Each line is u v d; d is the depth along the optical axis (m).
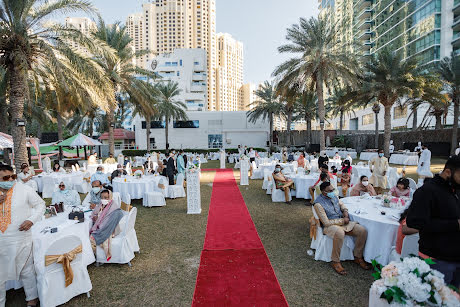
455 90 18.94
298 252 4.50
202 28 114.12
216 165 21.42
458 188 2.18
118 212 4.28
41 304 2.99
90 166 12.76
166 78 56.16
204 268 3.97
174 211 7.34
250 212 7.05
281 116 34.69
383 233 3.74
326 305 3.06
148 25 114.44
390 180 9.70
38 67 9.69
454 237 2.15
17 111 8.73
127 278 3.74
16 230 2.88
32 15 8.41
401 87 16.12
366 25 56.91
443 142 21.73
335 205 4.24
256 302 3.12
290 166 11.89
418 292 1.80
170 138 40.41
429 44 38.28
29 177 8.66
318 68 15.22
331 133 36.75
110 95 10.23
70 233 3.69
